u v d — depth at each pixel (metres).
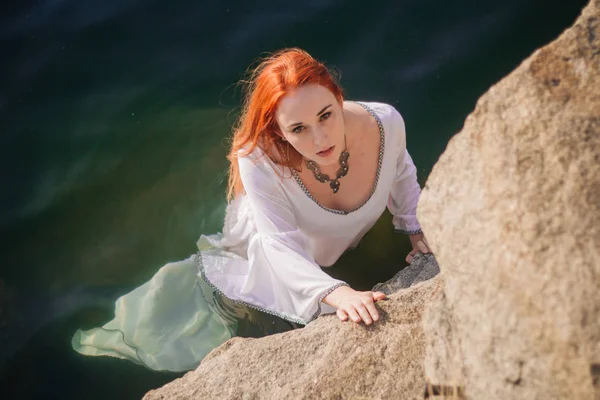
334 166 2.91
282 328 3.15
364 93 4.08
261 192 2.94
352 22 4.41
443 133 3.92
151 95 4.27
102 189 3.91
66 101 4.27
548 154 1.66
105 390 3.09
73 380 3.13
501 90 1.81
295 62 2.57
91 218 3.79
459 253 1.75
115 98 4.27
